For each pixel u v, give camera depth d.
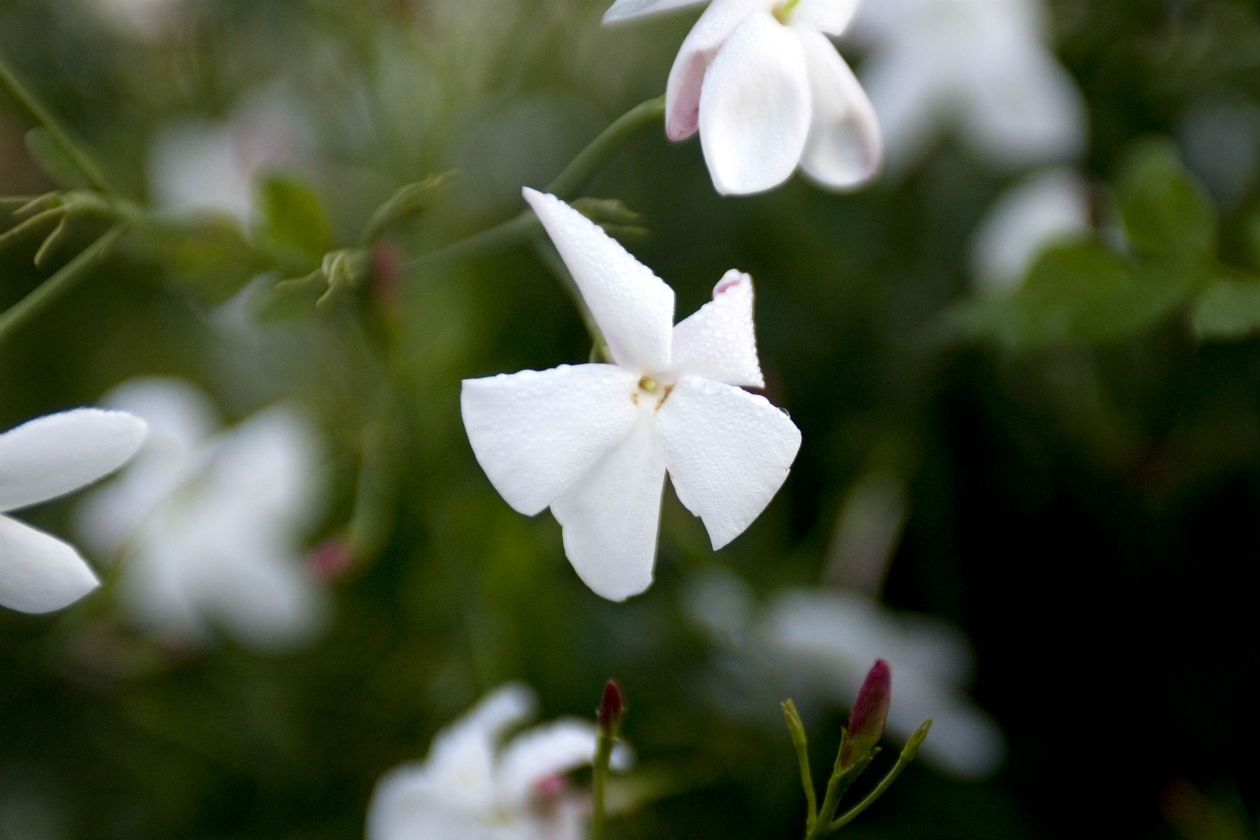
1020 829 0.35
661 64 0.43
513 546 0.36
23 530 0.28
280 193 0.32
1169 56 0.39
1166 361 0.37
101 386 0.45
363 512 0.36
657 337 0.27
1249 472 0.36
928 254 0.39
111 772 0.39
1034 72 0.37
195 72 0.47
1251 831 0.34
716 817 0.36
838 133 0.29
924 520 0.37
